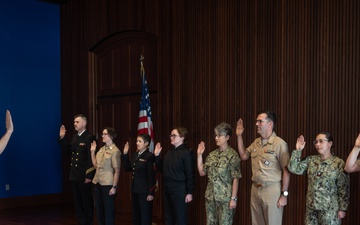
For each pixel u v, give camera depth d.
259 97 4.97
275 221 3.79
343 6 4.27
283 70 4.75
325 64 4.40
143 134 4.95
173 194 4.52
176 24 5.93
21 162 7.41
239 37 5.18
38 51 7.65
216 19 5.44
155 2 6.24
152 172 4.81
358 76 4.16
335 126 4.32
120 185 6.84
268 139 3.92
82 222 5.52
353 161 3.43
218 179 4.21
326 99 4.39
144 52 6.54
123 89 6.86
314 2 4.50
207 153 5.50
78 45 7.57
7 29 7.30
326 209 3.58
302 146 3.71
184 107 5.81
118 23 6.83
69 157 7.67
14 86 7.36
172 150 4.63
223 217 4.18
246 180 5.05
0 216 6.54
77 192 5.54
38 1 7.67
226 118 5.30
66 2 7.78
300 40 4.61
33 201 7.50
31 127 7.54
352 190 4.16
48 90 7.76
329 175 3.59
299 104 4.61
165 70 6.10
